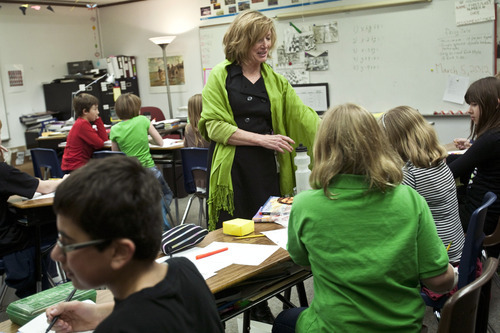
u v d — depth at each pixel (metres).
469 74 5.43
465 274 1.71
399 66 5.82
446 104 5.62
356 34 6.00
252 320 2.27
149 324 0.84
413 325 1.35
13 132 7.04
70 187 0.85
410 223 1.34
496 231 2.43
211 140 2.56
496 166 2.53
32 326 1.33
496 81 2.56
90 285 0.89
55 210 0.87
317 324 1.42
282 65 6.58
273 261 1.70
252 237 1.96
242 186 2.48
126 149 4.57
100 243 0.85
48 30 7.53
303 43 6.37
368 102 6.11
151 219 0.89
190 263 1.05
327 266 1.38
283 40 6.51
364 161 1.35
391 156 1.39
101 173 0.87
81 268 0.86
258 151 2.46
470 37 5.35
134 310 0.85
